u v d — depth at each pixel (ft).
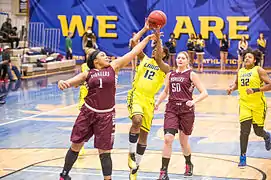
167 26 101.50
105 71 21.40
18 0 104.83
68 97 58.49
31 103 53.42
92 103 21.24
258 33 97.86
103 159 21.50
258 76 27.55
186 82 24.54
